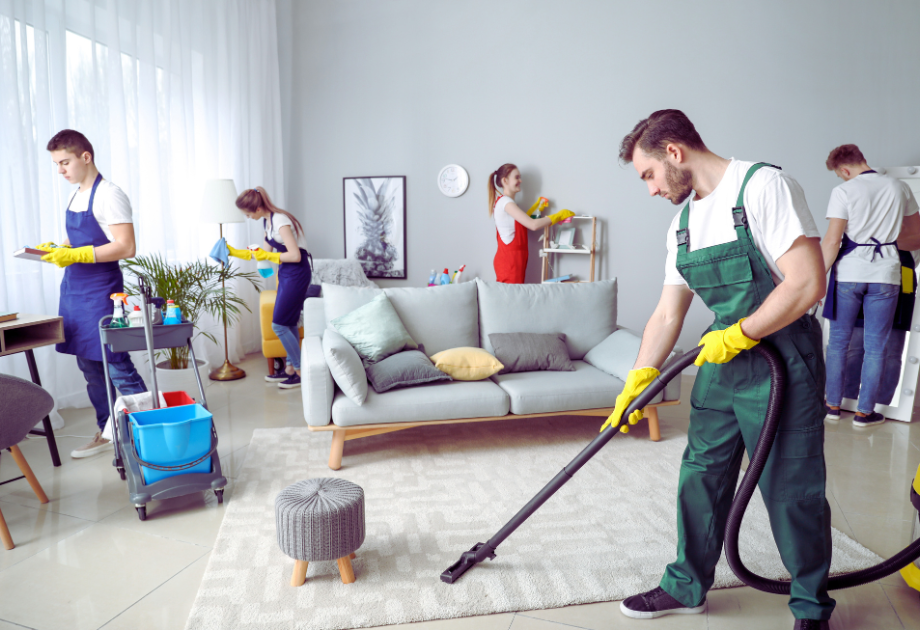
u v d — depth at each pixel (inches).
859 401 137.6
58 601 70.8
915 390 138.6
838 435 131.2
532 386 116.5
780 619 69.0
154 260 149.2
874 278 132.2
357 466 110.7
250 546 82.5
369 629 67.0
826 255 135.0
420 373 114.0
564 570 77.6
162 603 70.7
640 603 69.6
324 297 130.2
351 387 105.3
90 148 107.7
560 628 67.2
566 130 189.0
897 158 165.3
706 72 175.5
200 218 166.6
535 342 127.9
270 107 205.8
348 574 74.2
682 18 175.8
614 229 188.5
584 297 139.0
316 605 69.9
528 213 190.5
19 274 122.8
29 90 122.0
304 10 209.6
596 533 86.9
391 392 112.0
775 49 170.1
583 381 119.2
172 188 164.4
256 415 140.0
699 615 69.7
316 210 217.5
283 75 213.9
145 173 154.7
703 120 177.0
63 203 131.3
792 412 59.0
